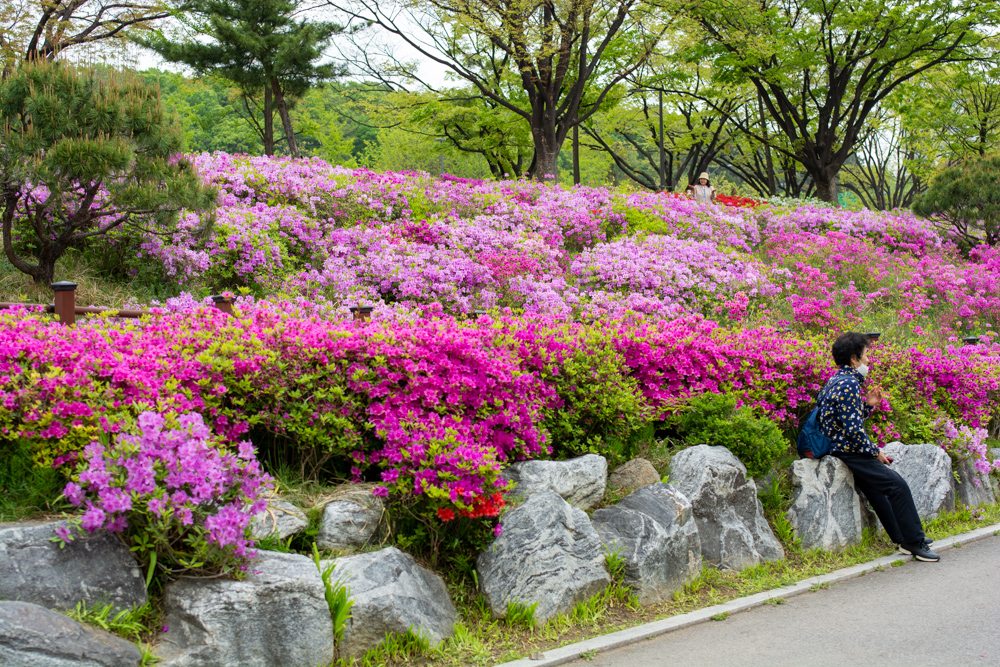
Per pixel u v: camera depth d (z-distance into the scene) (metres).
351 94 27.53
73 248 8.30
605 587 4.44
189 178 7.66
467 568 4.28
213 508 3.42
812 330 10.09
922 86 29.58
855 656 3.90
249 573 3.30
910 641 4.11
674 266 11.14
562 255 11.79
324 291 9.06
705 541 5.12
